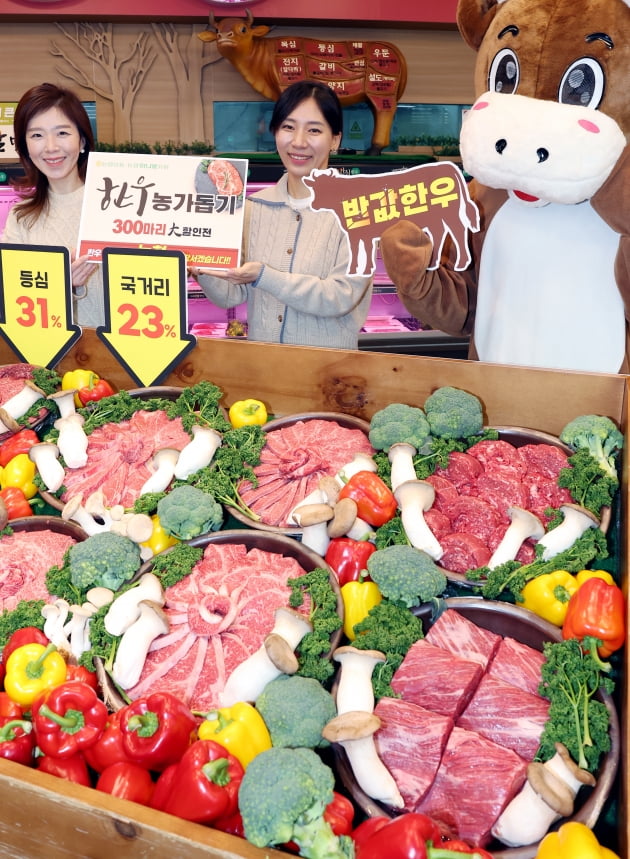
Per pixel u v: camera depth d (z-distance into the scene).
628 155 2.19
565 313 2.46
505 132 2.18
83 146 2.92
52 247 2.26
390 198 1.93
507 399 2.02
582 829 1.09
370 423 2.10
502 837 1.21
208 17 5.02
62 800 1.13
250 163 4.58
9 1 4.85
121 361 2.32
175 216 2.22
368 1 5.08
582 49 2.15
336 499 1.77
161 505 1.78
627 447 1.80
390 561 1.57
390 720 1.34
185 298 2.19
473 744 1.31
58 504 1.95
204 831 1.08
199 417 2.16
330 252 2.83
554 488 1.83
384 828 1.10
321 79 4.78
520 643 1.52
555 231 2.42
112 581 1.67
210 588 1.63
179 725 1.28
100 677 1.48
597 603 1.43
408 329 4.78
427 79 5.50
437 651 1.46
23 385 2.33
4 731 1.33
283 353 2.18
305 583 1.61
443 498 1.83
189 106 5.32
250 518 1.84
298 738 1.30
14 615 1.63
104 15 4.95
